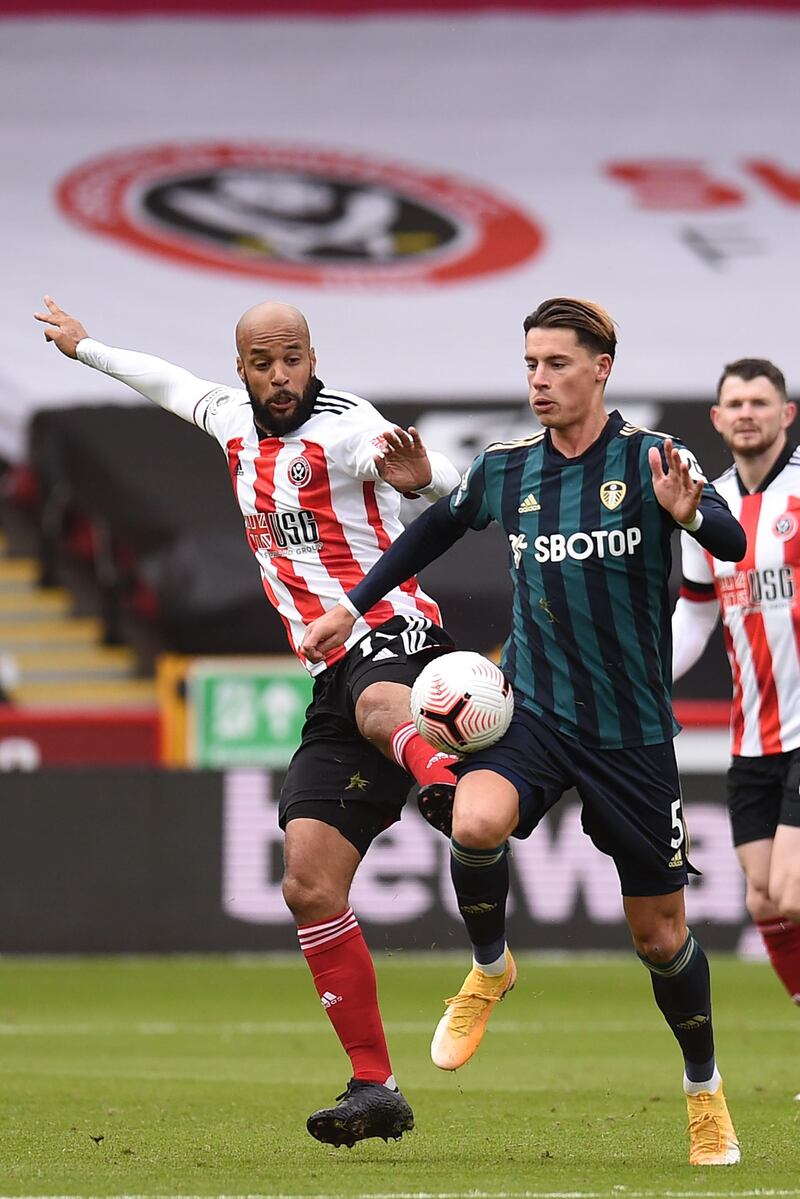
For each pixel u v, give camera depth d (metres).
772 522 25.06
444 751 17.19
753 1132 19.98
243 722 53.88
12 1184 15.80
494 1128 20.48
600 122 87.12
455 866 17.28
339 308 78.94
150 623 66.25
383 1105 17.19
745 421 25.28
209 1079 25.75
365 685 18.27
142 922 46.78
